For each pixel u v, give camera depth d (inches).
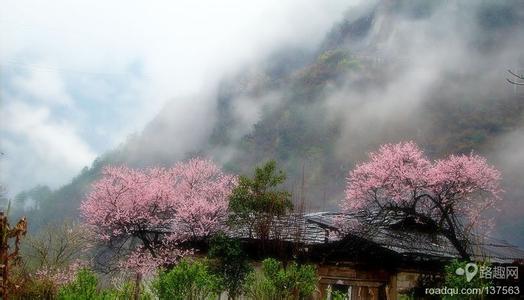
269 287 421.1
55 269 578.9
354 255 575.8
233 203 583.2
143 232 679.7
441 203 603.2
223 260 546.9
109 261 665.0
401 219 623.2
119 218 664.4
